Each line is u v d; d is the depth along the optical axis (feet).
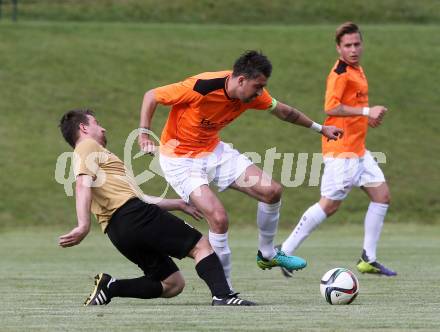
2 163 227.81
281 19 367.66
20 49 295.69
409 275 101.04
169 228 69.05
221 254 72.79
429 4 386.11
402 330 54.54
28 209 207.82
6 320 60.54
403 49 318.04
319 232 193.47
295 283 93.45
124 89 274.57
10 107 259.19
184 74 288.51
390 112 270.05
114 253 143.02
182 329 55.16
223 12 369.50
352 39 99.96
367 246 101.09
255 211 211.41
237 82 71.92
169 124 76.02
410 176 233.76
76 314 64.03
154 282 71.51
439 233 189.88
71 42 305.94
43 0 370.12
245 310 65.72
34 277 100.78
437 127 263.29
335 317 61.16
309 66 297.53
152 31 324.80
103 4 369.91
